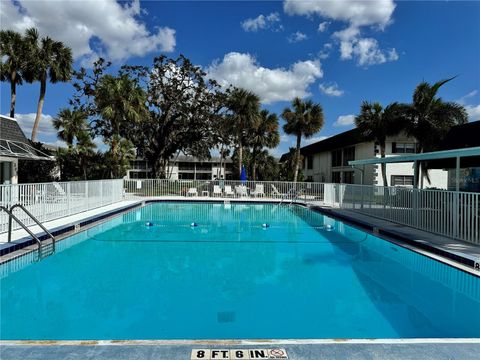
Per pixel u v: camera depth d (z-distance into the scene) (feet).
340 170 100.68
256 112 81.20
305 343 9.75
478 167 49.52
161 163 106.11
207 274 21.15
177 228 38.37
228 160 222.28
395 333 13.02
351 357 8.96
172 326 13.56
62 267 22.30
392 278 20.49
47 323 13.78
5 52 73.15
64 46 78.74
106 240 31.14
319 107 86.48
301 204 64.69
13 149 47.44
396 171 79.00
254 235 34.47
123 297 16.99
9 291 17.85
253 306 15.84
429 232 30.37
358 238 33.14
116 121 73.77
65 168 78.89
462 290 18.28
